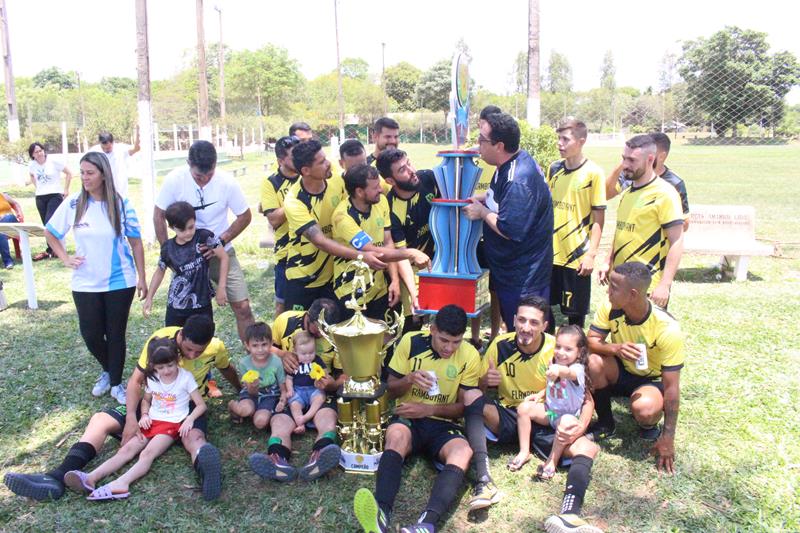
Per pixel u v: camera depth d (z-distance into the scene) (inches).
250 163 1321.4
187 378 159.6
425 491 142.3
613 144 1501.0
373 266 164.7
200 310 181.8
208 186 192.4
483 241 192.9
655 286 179.3
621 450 158.1
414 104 2583.7
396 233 191.5
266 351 165.8
